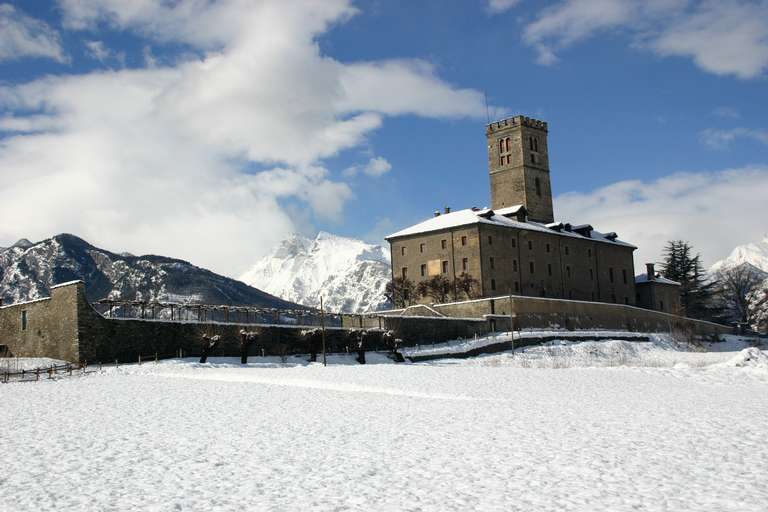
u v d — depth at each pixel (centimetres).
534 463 2114
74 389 4219
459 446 2391
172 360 6006
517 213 12344
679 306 14588
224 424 2909
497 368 5678
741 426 2689
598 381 4566
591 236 13475
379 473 2033
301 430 2753
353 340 7469
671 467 2030
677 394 3847
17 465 2181
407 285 11769
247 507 1717
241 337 6394
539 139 13250
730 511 1605
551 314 10350
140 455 2312
